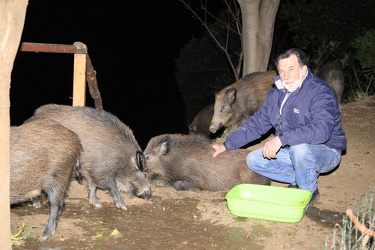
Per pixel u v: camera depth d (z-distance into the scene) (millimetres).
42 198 3414
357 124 4941
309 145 3096
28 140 2705
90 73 3918
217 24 9000
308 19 7438
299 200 3088
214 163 3830
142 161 3377
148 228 3012
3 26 2086
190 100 9164
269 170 3439
